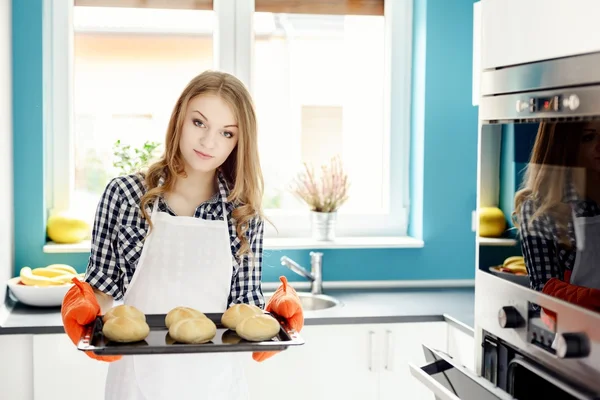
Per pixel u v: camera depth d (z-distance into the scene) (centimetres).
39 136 262
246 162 171
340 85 292
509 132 138
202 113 161
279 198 292
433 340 240
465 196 288
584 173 113
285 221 289
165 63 279
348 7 290
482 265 151
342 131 293
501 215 142
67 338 223
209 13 280
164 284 167
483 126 150
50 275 247
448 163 286
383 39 294
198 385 167
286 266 276
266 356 161
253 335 141
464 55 283
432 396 242
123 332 137
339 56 291
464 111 285
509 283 139
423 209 286
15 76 259
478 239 153
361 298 264
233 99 163
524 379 132
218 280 170
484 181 150
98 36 276
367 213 296
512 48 136
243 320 145
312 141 292
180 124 164
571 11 117
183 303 168
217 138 162
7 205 249
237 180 170
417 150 290
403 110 295
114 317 141
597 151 110
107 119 278
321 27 289
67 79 272
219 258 170
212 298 170
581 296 114
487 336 148
